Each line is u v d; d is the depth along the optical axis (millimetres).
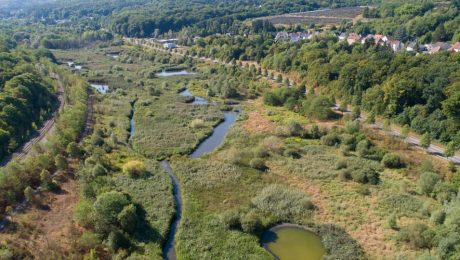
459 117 86875
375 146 86062
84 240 54812
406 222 61688
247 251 56844
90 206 61594
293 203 67625
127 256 54344
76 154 81312
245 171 79812
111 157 85125
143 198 69500
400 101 100375
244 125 106562
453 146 80438
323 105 108625
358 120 98812
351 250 55875
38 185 71125
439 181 68062
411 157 81812
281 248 58062
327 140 90438
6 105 95125
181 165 82812
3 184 65250
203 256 55875
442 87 93750
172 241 59750
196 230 61469
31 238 56719
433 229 56688
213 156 87750
